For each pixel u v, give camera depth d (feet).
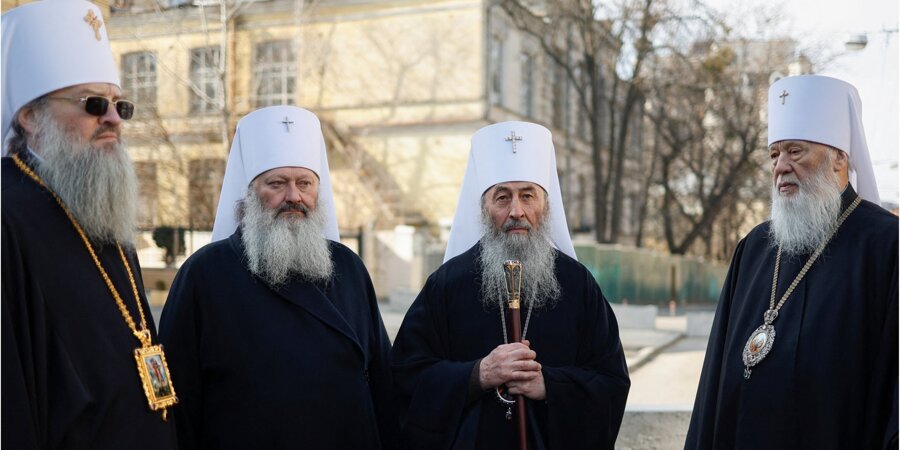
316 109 75.31
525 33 81.61
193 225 66.64
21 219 9.72
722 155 77.77
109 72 10.68
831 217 11.73
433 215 74.90
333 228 13.83
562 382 12.03
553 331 12.59
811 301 11.55
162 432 10.39
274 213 12.68
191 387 12.26
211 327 12.32
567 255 13.35
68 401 9.45
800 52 69.10
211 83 71.36
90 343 9.89
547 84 85.87
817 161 11.84
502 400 12.00
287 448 11.87
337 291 13.05
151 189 67.26
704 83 74.90
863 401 11.06
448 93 74.33
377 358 13.26
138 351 10.41
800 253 11.88
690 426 13.04
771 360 11.57
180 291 12.52
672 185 88.17
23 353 9.31
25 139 10.34
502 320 12.59
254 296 12.46
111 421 9.84
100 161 10.26
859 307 11.18
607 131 97.35
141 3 70.49
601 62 77.66
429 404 12.20
